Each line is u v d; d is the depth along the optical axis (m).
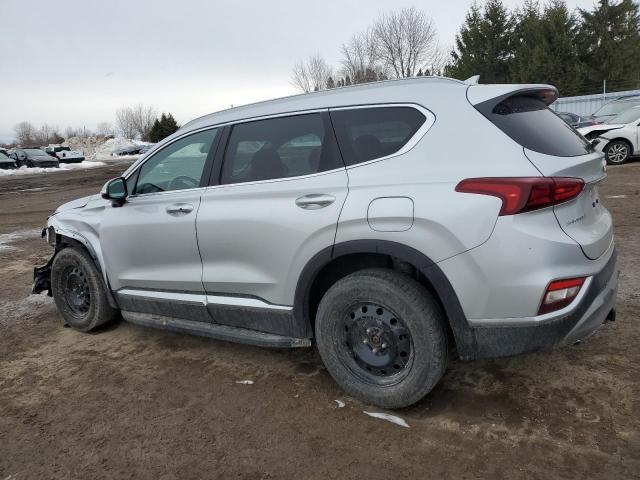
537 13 38.84
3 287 6.09
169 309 3.84
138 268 3.93
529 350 2.57
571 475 2.36
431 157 2.71
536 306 2.48
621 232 6.41
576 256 2.52
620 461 2.42
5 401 3.40
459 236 2.54
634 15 38.09
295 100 3.29
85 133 101.06
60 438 2.94
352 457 2.61
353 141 2.97
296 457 2.64
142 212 3.81
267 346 3.32
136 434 2.93
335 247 2.87
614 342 3.53
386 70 46.25
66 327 4.71
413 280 2.79
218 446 2.77
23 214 12.66
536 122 2.80
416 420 2.87
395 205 2.68
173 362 3.82
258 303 3.30
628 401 2.86
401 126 2.85
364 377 3.01
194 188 3.57
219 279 3.42
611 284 2.80
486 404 2.96
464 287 2.58
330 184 2.93
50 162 34.94
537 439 2.62
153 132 65.75
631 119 13.33
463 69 40.97
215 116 3.64
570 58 36.31
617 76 36.22
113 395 3.39
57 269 4.53
